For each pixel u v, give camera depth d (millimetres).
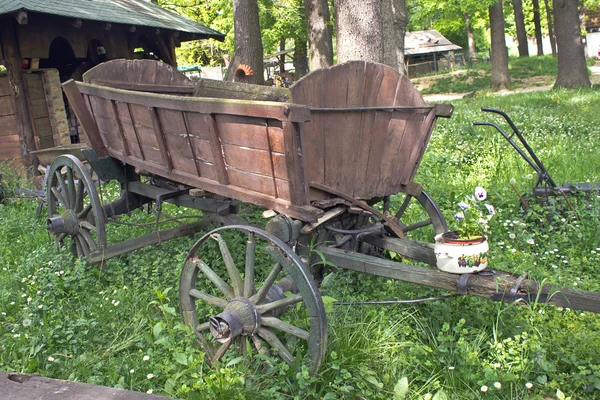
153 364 3877
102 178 5973
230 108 3930
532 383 3604
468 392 3531
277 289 3996
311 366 3639
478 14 44000
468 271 3723
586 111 13250
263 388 3680
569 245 5605
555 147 9320
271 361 3688
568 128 11164
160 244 6125
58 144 10664
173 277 5316
